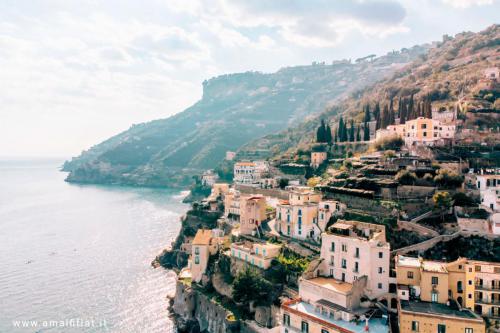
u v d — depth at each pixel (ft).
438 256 323.98
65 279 511.81
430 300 263.70
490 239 318.45
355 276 300.40
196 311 416.46
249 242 435.12
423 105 630.74
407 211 374.84
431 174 400.88
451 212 358.23
